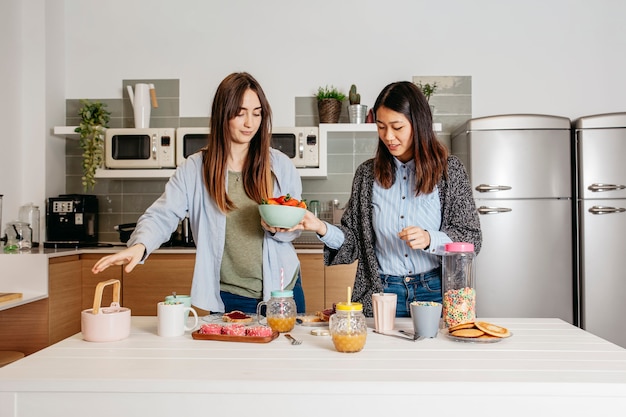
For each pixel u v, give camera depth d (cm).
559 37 373
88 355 115
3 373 101
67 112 381
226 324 137
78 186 382
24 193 357
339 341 116
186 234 337
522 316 326
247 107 158
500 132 327
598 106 372
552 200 325
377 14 376
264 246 168
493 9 374
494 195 327
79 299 315
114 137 343
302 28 377
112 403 97
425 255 165
